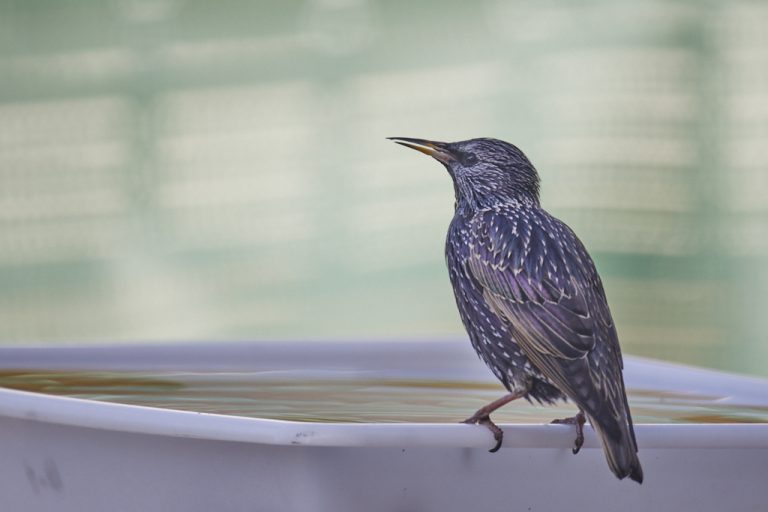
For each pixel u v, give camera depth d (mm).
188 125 14078
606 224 13703
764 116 13672
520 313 4816
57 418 3805
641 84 13805
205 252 13953
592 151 13820
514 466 3857
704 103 13766
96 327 13844
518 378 4895
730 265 13516
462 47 14141
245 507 3656
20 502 4094
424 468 3730
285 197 14078
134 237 13953
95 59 14055
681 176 13727
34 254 13867
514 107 14031
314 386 5766
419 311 13875
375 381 6039
